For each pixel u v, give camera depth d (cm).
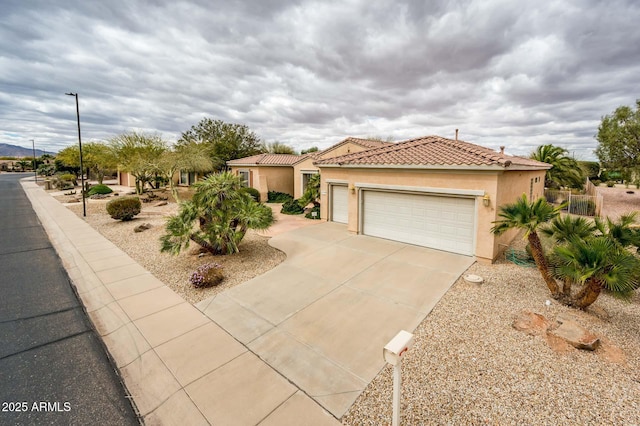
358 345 548
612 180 3853
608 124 2347
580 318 607
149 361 510
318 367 491
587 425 362
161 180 3108
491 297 717
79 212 2020
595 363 472
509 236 1184
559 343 518
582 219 703
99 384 457
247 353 530
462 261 981
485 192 955
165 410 407
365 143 2075
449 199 1060
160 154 2639
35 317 661
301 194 2317
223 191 1029
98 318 659
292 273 902
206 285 808
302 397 427
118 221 1716
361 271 909
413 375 460
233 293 773
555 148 2461
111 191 2917
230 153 3850
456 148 1138
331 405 410
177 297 757
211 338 577
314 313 666
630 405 391
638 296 720
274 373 478
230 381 460
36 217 1841
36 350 541
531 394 413
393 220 1226
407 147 1324
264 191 2455
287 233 1380
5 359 514
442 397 413
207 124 3953
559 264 669
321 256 1052
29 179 5228
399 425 364
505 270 901
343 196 1599
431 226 1116
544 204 680
